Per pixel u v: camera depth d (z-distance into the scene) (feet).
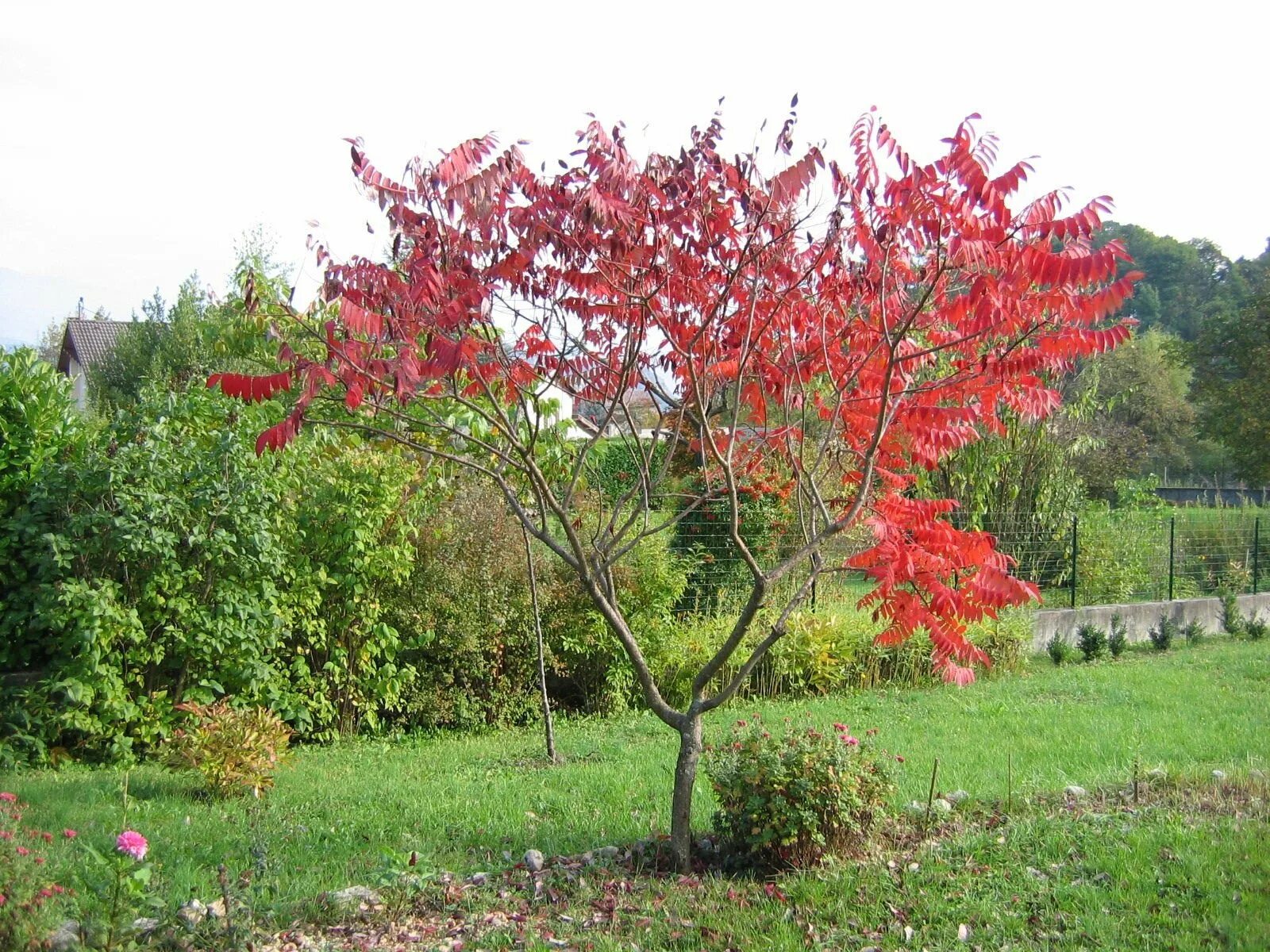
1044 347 16.21
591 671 35.40
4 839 13.70
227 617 28.17
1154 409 123.65
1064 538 53.06
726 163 16.20
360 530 30.81
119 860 12.59
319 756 28.45
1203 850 17.38
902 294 18.16
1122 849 17.42
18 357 28.58
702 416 16.85
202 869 16.81
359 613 31.27
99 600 25.95
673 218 15.44
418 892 15.99
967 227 15.07
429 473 33.04
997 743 27.27
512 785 23.88
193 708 24.45
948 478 51.37
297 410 14.32
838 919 14.97
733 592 40.06
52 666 26.86
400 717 32.86
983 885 16.26
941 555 18.16
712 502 39.63
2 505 27.91
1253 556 63.77
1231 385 94.79
